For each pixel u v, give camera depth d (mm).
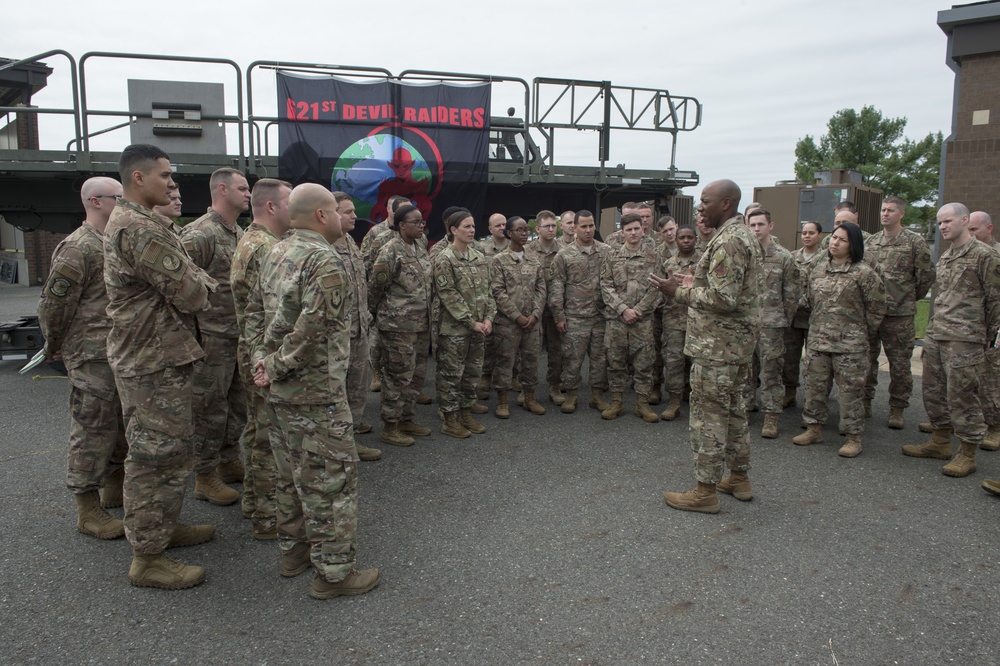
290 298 2760
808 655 2578
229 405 4285
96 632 2693
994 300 4473
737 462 4078
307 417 2826
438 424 5734
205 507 4004
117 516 3852
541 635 2686
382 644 2619
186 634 2686
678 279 4059
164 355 2986
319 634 2686
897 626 2781
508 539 3539
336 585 2953
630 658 2541
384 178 7090
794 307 5461
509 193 8523
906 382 5672
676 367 5863
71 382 3494
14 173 6504
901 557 3385
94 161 6473
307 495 2863
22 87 10984
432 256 6242
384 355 5098
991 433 5258
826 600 2975
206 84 6801
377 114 7031
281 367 2738
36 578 3121
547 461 4785
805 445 5277
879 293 4922
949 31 9320
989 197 9203
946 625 2793
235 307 3582
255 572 3207
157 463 2973
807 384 5266
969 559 3371
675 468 4648
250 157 6801
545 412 6160
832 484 4414
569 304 6023
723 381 3791
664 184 8133
